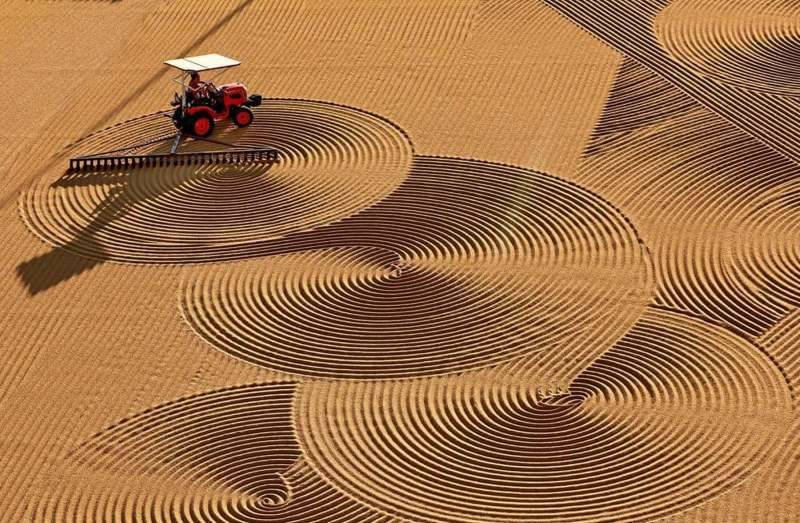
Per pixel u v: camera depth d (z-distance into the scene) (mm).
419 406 70250
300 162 93625
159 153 95062
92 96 104750
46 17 119438
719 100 97562
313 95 102438
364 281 80125
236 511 64250
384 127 97188
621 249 81625
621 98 98875
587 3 112875
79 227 87500
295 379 72688
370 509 63938
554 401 70000
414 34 110438
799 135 92562
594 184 88375
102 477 66750
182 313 78312
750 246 81125
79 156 96062
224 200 89750
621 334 74438
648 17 110875
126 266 83188
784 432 66438
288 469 66688
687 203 85812
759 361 71438
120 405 71438
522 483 65000
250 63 108188
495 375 72062
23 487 66375
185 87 97062
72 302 79812
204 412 70625
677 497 63312
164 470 67000
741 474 64188
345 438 68438
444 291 78750
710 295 77000
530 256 81562
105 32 115625
